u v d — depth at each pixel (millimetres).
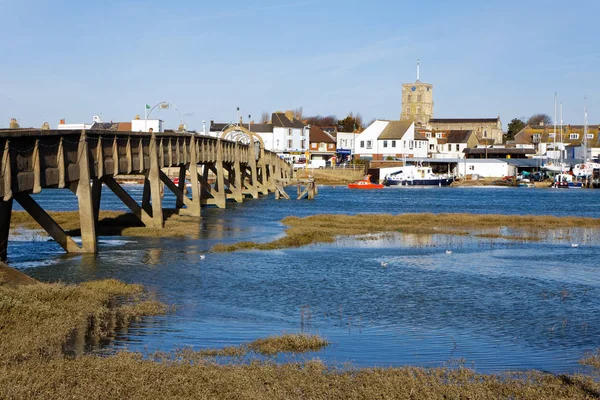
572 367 21000
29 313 23562
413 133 173000
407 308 28922
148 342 22188
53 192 115000
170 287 31734
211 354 20938
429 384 18359
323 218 65938
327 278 35312
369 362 20953
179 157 65812
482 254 45219
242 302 29250
